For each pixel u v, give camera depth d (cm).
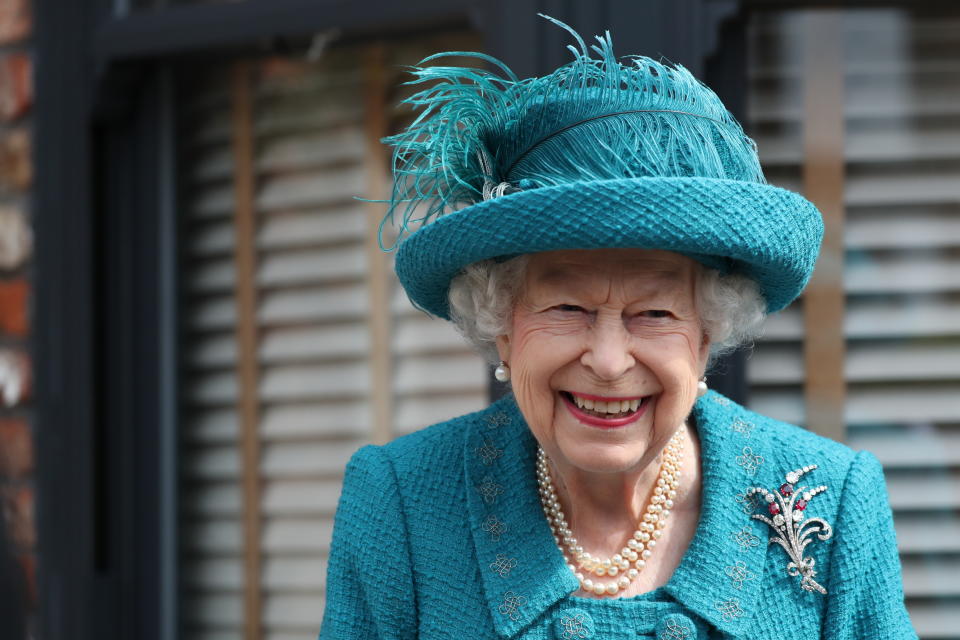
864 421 250
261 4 277
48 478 302
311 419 292
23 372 306
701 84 145
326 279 289
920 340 248
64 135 300
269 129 295
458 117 144
